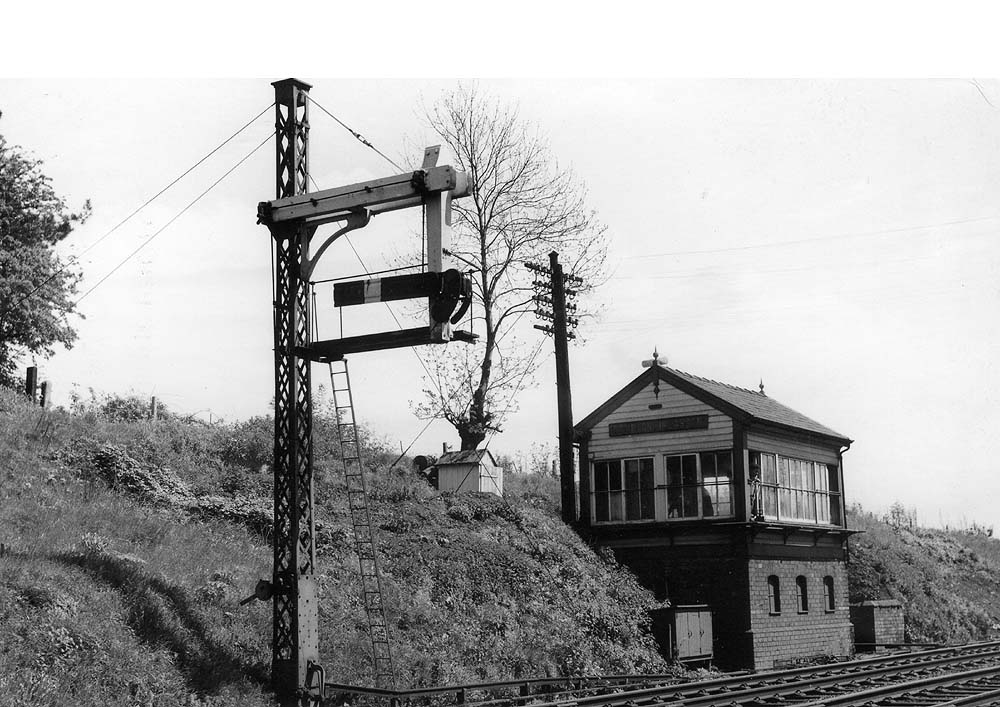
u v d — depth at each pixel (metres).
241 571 20.33
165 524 22.02
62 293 33.91
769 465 29.47
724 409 28.56
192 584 18.69
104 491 23.02
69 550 17.72
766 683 21.75
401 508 27.06
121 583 16.64
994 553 53.31
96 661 14.38
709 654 26.83
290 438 16.70
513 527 27.89
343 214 16.59
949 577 45.28
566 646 23.06
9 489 20.94
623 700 18.48
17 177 33.16
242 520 24.11
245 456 28.39
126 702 13.99
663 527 28.92
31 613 14.53
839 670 25.22
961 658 27.05
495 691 19.70
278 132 17.22
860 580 38.09
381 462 33.28
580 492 31.14
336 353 16.86
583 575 26.73
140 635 15.66
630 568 29.69
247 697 15.64
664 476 29.55
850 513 45.62
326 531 23.80
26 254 32.47
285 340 16.91
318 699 16.31
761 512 28.27
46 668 13.60
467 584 23.55
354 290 16.53
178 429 28.48
